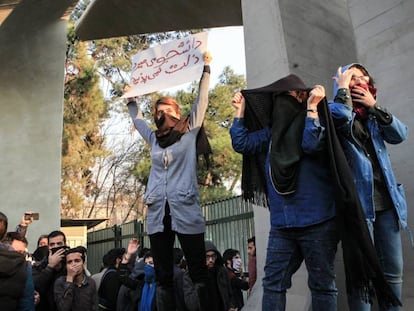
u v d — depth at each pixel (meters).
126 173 21.41
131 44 20.69
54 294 4.02
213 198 14.62
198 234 3.07
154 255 3.19
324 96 2.54
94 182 21.12
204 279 3.13
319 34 4.66
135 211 22.11
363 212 2.43
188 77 3.36
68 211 18.62
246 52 4.69
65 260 4.23
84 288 4.14
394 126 2.79
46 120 10.27
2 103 10.08
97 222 14.53
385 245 2.79
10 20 9.83
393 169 3.72
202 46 3.37
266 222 4.18
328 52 4.67
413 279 3.45
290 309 3.65
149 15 9.30
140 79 3.67
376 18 4.02
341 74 2.83
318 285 2.49
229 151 15.10
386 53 3.91
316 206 2.53
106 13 9.26
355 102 2.87
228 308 4.52
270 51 4.43
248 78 4.62
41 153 10.10
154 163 3.24
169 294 3.17
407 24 3.79
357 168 2.69
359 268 2.38
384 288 2.36
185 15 9.17
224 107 16.80
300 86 2.71
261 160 2.95
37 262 4.78
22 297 3.09
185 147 3.15
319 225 2.51
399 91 3.78
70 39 18.23
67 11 10.39
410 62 3.74
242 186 2.98
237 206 7.63
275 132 2.69
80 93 18.36
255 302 3.94
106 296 5.44
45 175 10.02
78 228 12.73
